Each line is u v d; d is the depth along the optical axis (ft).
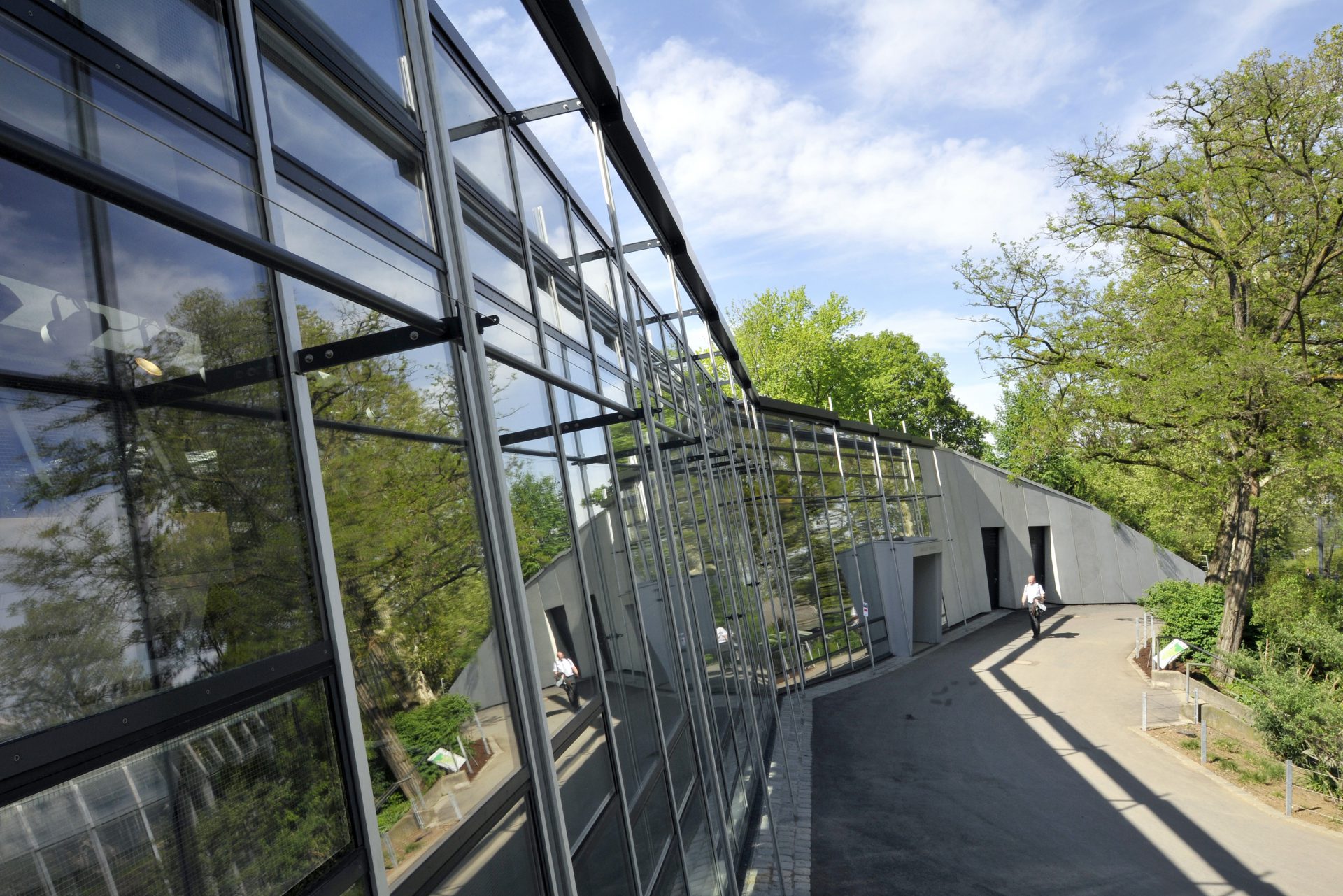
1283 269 64.34
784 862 33.24
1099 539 121.90
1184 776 42.93
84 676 5.52
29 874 4.92
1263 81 57.98
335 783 7.61
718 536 42.68
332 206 10.73
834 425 90.22
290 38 10.61
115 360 6.31
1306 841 34.12
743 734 40.04
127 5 7.68
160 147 7.38
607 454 21.54
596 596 17.88
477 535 11.64
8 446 5.36
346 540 8.73
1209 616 72.95
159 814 5.83
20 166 5.09
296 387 8.32
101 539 5.88
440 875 8.82
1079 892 29.78
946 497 120.57
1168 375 62.80
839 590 83.25
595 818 14.84
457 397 11.91
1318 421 56.85
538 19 17.57
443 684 9.93
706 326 49.32
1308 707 42.86
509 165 20.27
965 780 43.24
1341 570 77.00
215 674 6.57
